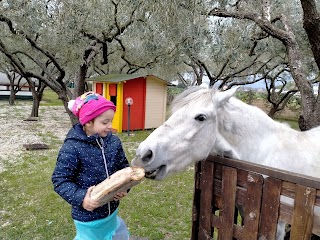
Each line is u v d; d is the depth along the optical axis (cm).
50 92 3070
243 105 207
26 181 503
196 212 212
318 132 233
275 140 210
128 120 940
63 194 153
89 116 159
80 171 165
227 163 184
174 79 1786
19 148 725
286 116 1560
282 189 156
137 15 622
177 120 183
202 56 867
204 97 189
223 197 188
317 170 207
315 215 143
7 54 696
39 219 374
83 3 606
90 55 727
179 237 344
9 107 1616
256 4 607
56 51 807
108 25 706
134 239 298
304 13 386
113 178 148
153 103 1073
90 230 169
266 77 1126
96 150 166
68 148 162
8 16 586
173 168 182
